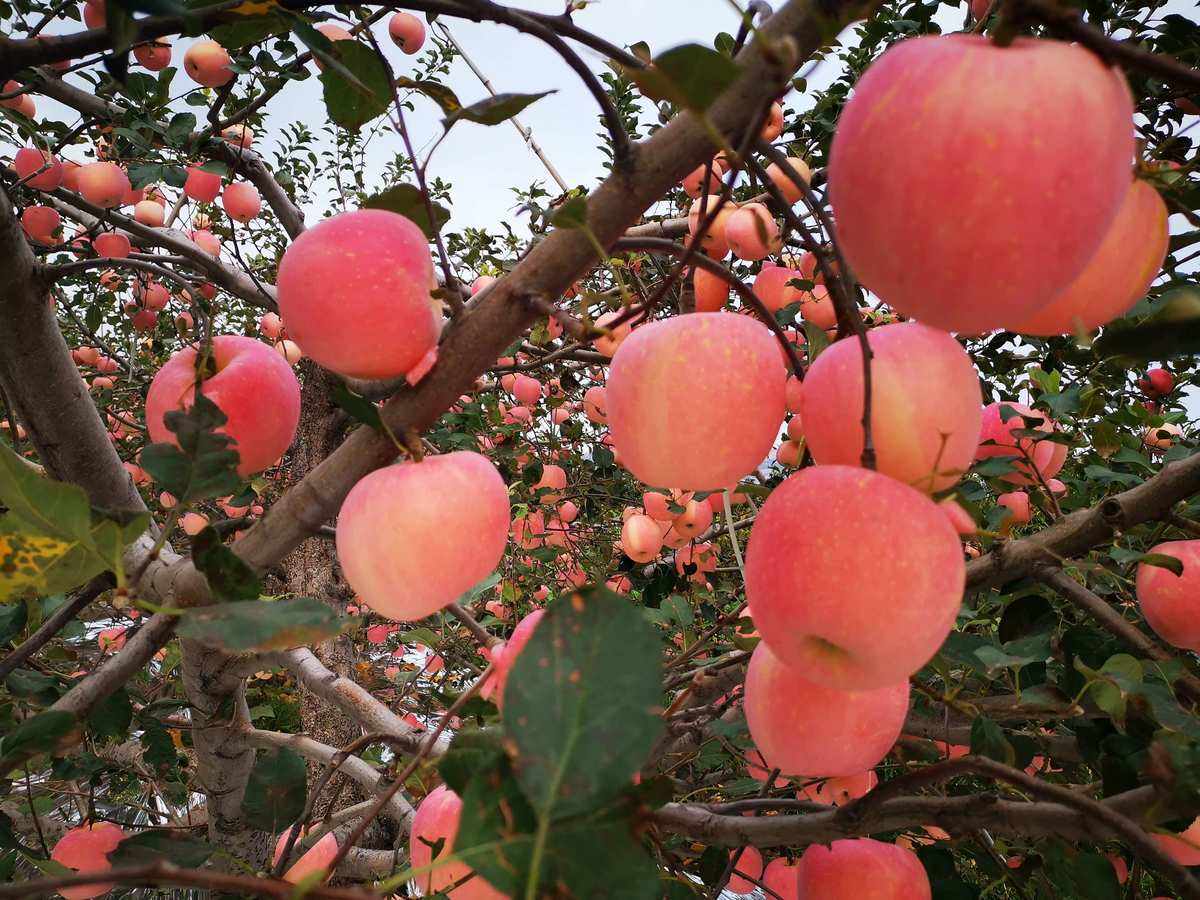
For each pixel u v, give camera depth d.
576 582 3.83
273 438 1.26
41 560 0.82
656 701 0.58
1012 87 0.63
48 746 0.97
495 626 3.38
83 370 4.70
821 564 0.81
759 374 1.04
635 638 0.60
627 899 0.54
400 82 1.05
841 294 1.00
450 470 1.10
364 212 1.10
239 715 2.16
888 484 0.85
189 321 4.26
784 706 1.04
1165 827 1.22
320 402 4.47
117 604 0.81
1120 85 0.68
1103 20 2.06
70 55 1.02
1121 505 1.46
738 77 0.65
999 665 1.28
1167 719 1.12
